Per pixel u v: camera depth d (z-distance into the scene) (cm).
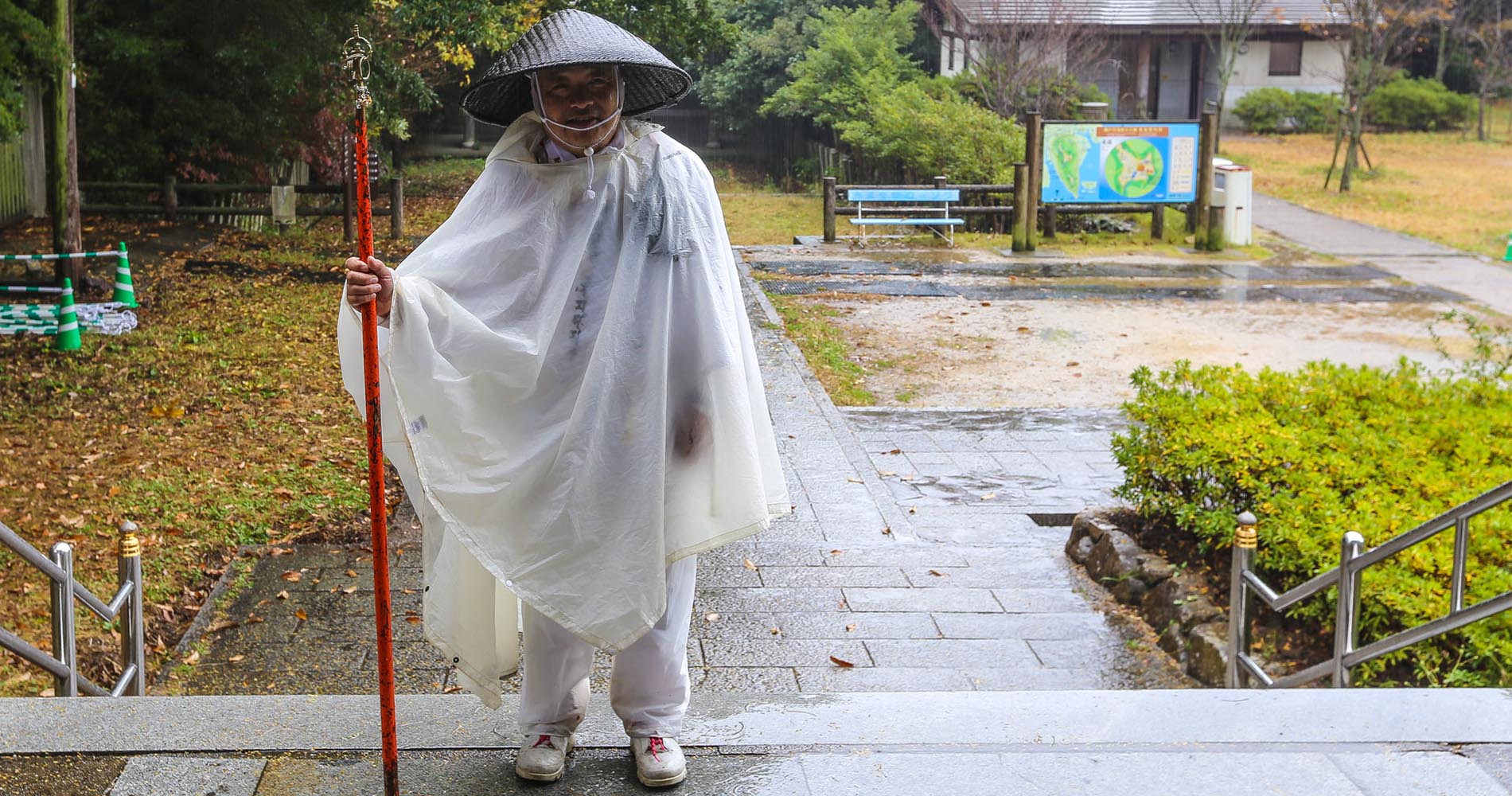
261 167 2094
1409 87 3731
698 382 302
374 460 277
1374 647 474
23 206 1880
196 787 315
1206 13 3419
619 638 294
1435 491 621
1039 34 2805
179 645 610
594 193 295
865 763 329
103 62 1878
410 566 711
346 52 271
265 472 863
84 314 1270
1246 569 546
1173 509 717
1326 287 1733
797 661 597
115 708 356
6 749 331
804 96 2845
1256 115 3697
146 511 782
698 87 3294
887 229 2270
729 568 711
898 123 2353
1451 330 1461
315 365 1159
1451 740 342
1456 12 3619
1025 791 316
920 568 725
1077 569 738
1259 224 2295
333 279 1596
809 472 887
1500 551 546
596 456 292
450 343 287
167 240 1786
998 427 1062
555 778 317
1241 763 330
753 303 1541
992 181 2247
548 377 296
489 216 296
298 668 583
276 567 706
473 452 294
